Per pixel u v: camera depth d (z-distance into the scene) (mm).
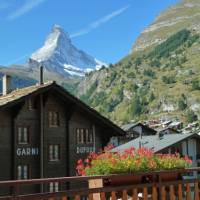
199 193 12953
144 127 102500
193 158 61781
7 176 36531
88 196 10148
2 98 38000
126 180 11281
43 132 38594
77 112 40438
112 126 40500
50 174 38688
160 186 11789
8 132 36844
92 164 11820
